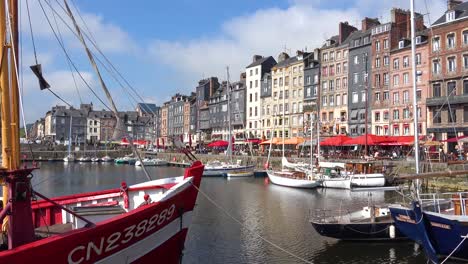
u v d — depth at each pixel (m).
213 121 102.81
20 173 6.82
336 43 71.81
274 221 22.50
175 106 122.31
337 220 17.98
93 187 40.31
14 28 7.25
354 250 16.44
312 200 30.44
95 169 68.44
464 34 50.19
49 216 10.62
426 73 54.84
